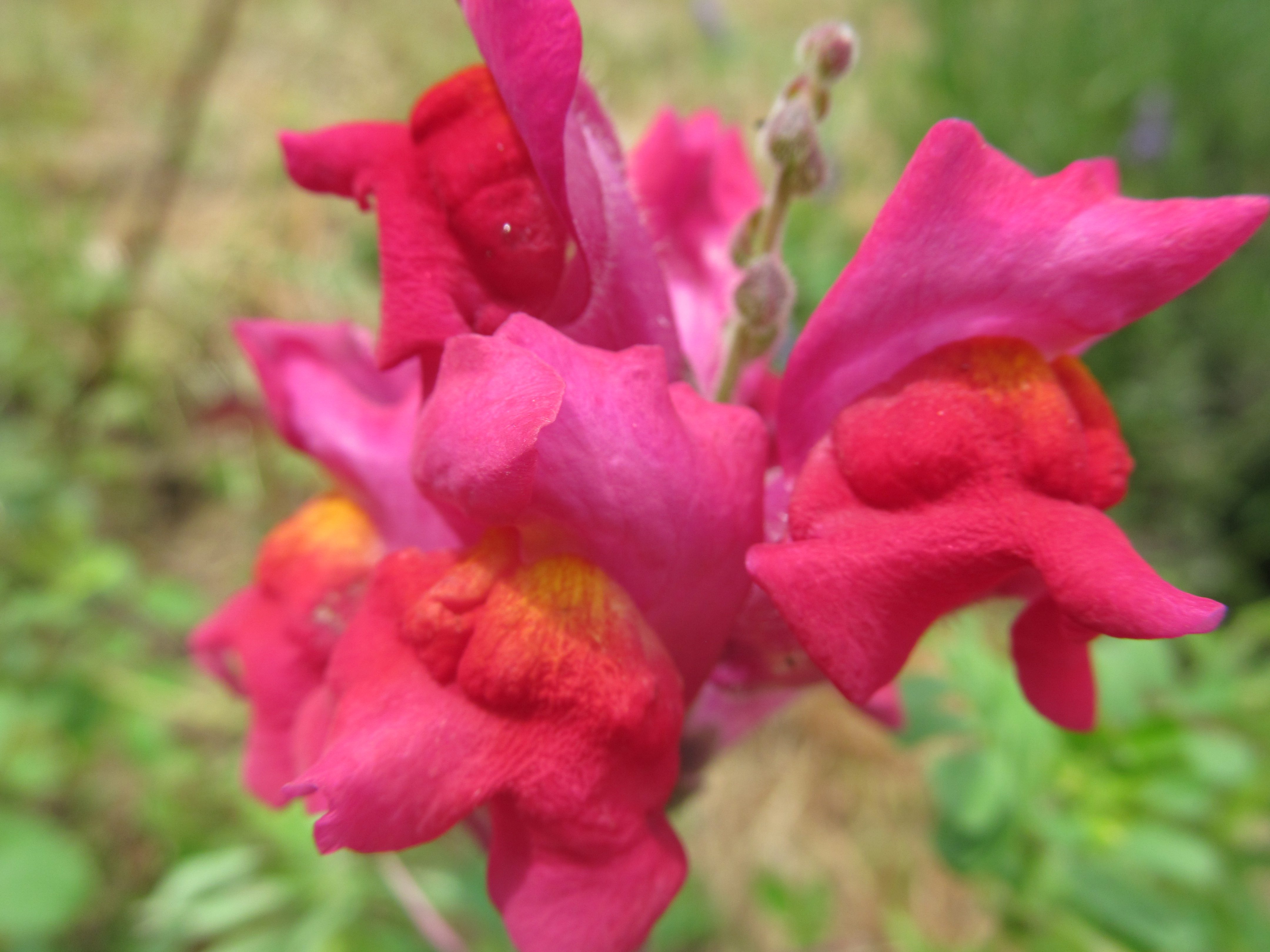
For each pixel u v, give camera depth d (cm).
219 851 15
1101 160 6
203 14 32
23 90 28
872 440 6
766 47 36
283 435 9
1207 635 15
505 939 12
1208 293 24
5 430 21
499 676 6
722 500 6
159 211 24
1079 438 6
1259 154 26
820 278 23
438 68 31
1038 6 28
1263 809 13
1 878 13
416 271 6
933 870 18
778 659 7
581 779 6
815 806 19
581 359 6
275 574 9
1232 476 23
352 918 13
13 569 17
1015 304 6
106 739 17
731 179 9
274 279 24
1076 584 5
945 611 6
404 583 6
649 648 6
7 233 23
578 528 6
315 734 8
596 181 7
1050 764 12
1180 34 27
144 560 20
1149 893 11
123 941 15
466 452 5
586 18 36
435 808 6
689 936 15
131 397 22
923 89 30
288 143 7
